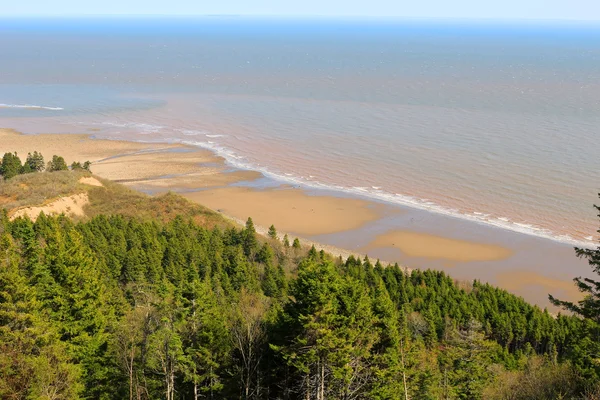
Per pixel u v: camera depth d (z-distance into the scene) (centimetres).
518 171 11531
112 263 5509
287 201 10275
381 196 10475
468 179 11175
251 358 3231
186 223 7381
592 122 15788
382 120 16888
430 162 12381
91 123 16800
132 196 8775
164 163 12625
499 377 3641
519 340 5381
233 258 6162
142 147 14012
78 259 3466
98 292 3512
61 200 7869
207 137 15050
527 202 9925
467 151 13112
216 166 12425
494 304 5769
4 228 5875
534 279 7456
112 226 6675
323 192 10738
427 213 9650
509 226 9031
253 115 17950
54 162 10394
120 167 12288
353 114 17975
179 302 3366
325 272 3014
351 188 10931
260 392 3212
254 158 13038
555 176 11150
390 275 6206
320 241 8631
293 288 3162
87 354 3300
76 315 3375
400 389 3138
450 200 10181
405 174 11644
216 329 3238
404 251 8306
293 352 2903
